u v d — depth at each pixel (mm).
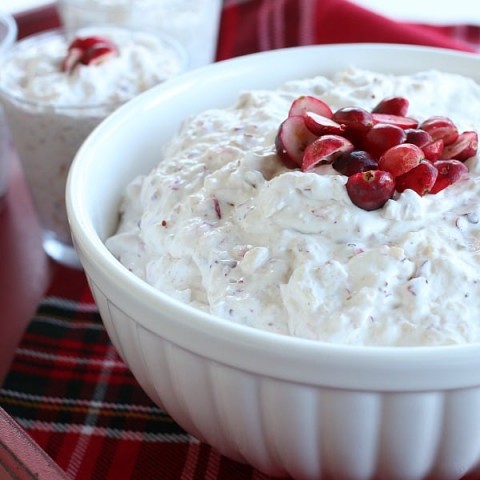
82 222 488
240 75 594
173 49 703
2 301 614
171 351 456
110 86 662
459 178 491
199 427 485
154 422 533
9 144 731
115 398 546
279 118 533
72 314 597
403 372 422
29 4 1010
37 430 532
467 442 446
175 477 507
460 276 462
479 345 424
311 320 456
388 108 525
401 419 436
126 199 550
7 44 710
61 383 555
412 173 479
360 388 427
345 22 756
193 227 493
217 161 517
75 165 523
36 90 656
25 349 574
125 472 510
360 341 453
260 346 429
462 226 480
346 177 483
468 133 504
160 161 577
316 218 477
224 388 451
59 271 635
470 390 429
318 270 465
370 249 471
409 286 459
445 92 562
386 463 454
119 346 493
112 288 460
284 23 780
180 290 489
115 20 763
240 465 510
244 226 487
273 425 453
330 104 549
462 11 1068
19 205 702
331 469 462
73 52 673
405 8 1080
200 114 557
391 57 596
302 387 434
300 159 500
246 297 469
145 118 566
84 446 522
